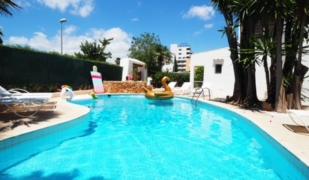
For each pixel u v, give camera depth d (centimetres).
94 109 1112
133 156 495
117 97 1645
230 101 1224
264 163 463
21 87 1276
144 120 884
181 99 1557
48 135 540
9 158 439
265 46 922
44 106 641
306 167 345
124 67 2566
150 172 418
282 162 436
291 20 959
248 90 1048
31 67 1341
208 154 512
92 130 709
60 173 405
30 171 408
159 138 636
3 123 555
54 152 504
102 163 453
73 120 638
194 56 1927
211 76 1805
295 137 490
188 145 576
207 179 391
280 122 661
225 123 842
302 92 1223
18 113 664
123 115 977
